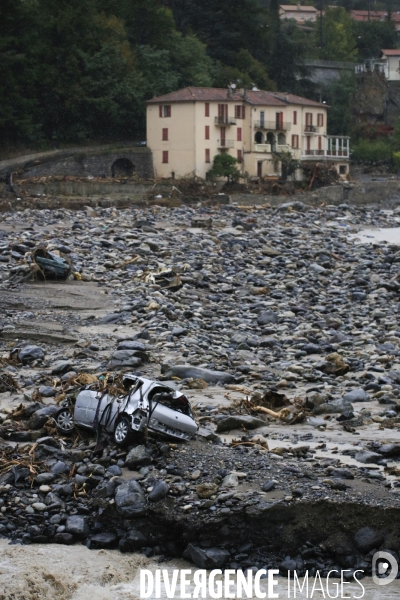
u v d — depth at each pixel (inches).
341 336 1578.5
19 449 860.0
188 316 1712.6
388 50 6638.8
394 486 758.5
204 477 773.3
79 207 3622.0
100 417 856.3
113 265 2206.0
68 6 4591.5
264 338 1555.1
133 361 1302.9
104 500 748.6
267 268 2383.1
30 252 2198.6
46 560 700.0
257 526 709.3
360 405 1133.1
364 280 2215.8
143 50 4950.8
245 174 4589.1
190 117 4421.8
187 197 4097.0
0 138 4210.1
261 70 5693.9
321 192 4387.3
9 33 4296.3
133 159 4448.8
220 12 5753.0
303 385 1253.1
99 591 666.2
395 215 4079.7
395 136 5767.7
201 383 1208.8
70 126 4485.7
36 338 1489.9
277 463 806.5
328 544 703.7
